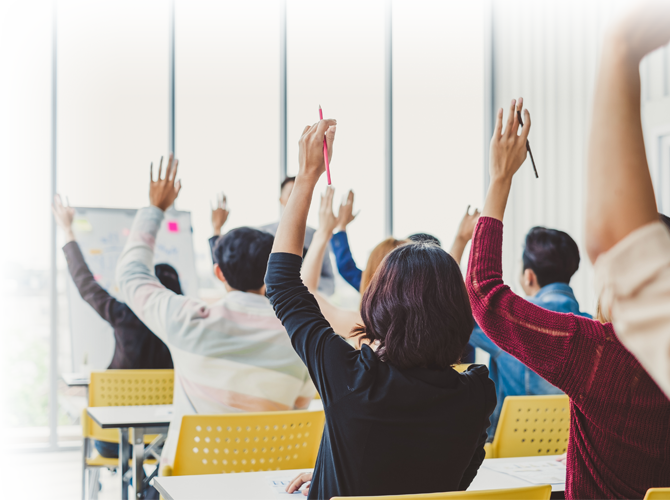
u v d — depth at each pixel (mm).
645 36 405
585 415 1223
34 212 5230
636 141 397
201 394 2174
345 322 2133
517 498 1161
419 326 1198
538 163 6043
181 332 2180
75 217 5168
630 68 411
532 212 6105
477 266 1289
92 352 4914
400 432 1160
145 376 3527
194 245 5406
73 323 4910
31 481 4516
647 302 333
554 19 5875
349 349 1221
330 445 1193
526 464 1895
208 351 2166
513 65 6348
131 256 2303
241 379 2178
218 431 1960
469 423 1204
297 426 2041
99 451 3518
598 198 395
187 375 2201
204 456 1966
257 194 5695
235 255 2244
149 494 2480
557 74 5844
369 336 1285
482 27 6555
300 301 1264
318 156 1299
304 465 2086
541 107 6008
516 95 6309
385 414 1155
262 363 2197
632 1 394
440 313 1208
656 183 4852
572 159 5668
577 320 1207
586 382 1175
